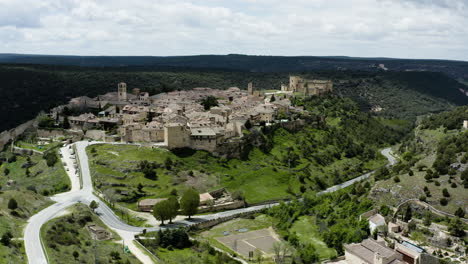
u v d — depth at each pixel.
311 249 177.50
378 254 156.12
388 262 155.62
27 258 142.38
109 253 165.12
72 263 145.25
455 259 161.50
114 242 182.38
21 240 156.62
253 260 177.75
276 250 177.62
